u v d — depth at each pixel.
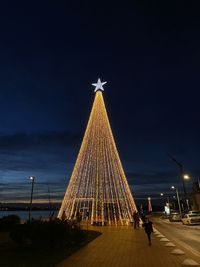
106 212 35.41
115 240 19.95
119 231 27.06
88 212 35.28
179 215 49.62
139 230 28.20
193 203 71.12
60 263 11.87
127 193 35.16
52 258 13.02
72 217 32.69
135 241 19.36
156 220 58.38
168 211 73.00
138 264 11.41
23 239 17.42
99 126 34.25
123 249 15.71
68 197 33.28
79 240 17.72
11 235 17.91
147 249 15.59
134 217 31.14
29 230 17.23
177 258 12.61
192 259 12.34
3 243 19.14
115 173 34.62
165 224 41.84
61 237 15.96
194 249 15.39
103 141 34.31
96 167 34.22
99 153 34.22
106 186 34.41
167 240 19.64
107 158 34.38
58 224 16.31
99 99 34.72
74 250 15.48
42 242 15.98
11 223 30.36
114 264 11.49
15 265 11.50
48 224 16.27
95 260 12.47
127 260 12.34
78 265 11.39
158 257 12.94
